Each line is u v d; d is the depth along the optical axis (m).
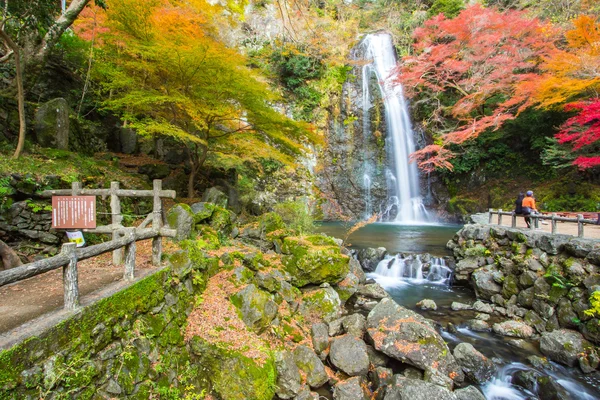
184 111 7.88
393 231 15.17
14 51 5.10
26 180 4.65
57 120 6.83
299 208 10.24
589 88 11.83
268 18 19.92
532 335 5.82
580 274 5.86
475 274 7.81
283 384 4.04
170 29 7.46
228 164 10.86
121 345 3.05
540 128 15.98
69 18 6.87
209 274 5.09
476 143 18.91
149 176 8.84
